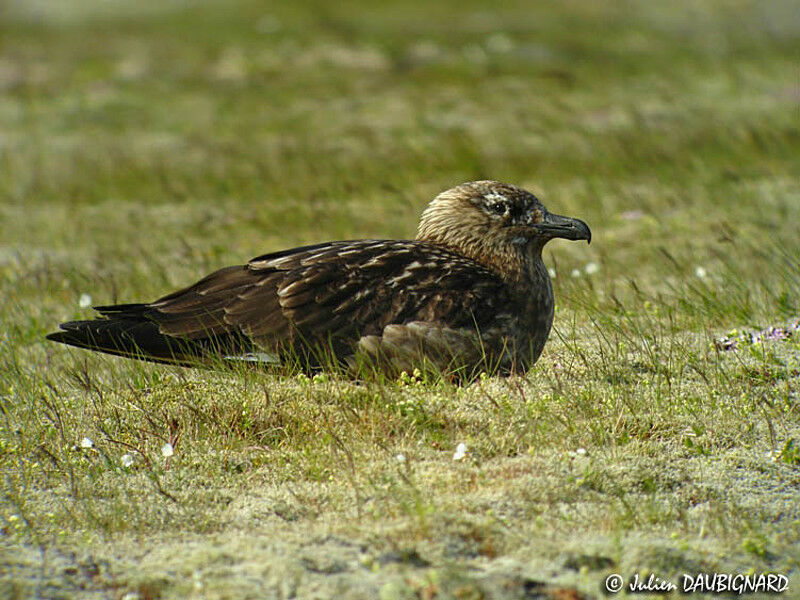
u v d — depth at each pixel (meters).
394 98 33.09
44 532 8.78
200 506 9.13
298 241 19.97
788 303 14.24
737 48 38.81
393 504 8.82
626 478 9.26
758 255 16.94
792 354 12.08
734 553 8.28
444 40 40.75
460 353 11.10
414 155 26.50
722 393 11.07
